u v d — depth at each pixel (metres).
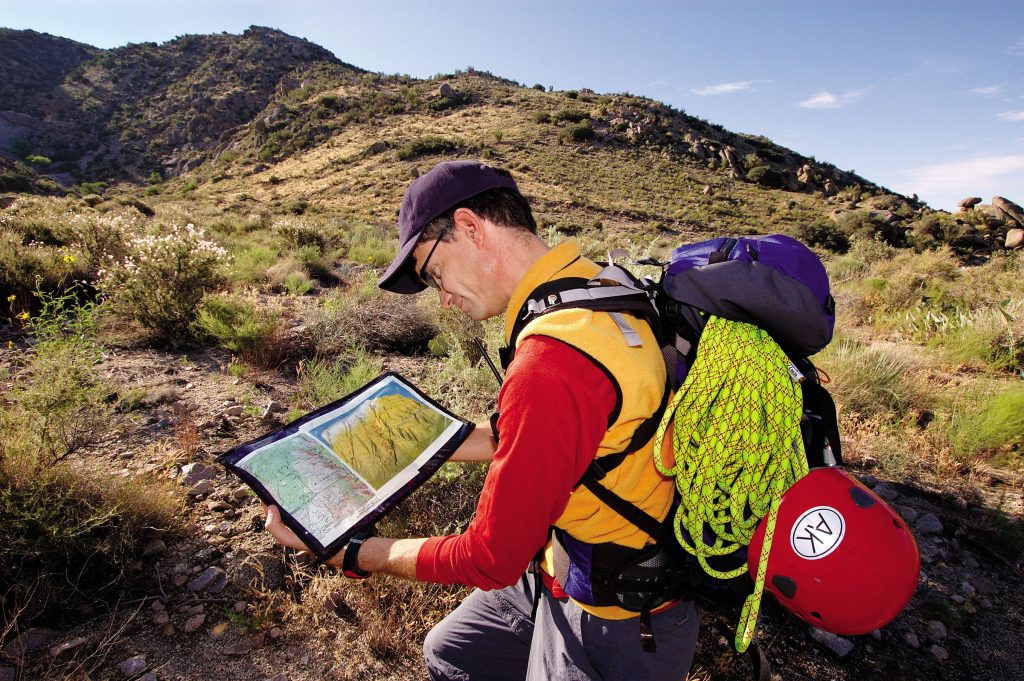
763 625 2.33
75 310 3.81
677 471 1.01
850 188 59.38
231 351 4.83
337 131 82.38
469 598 1.50
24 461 2.31
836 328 6.37
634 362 0.98
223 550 2.41
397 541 1.15
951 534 2.88
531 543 0.95
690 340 1.09
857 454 3.61
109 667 1.88
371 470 1.32
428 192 1.10
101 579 2.18
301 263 8.88
